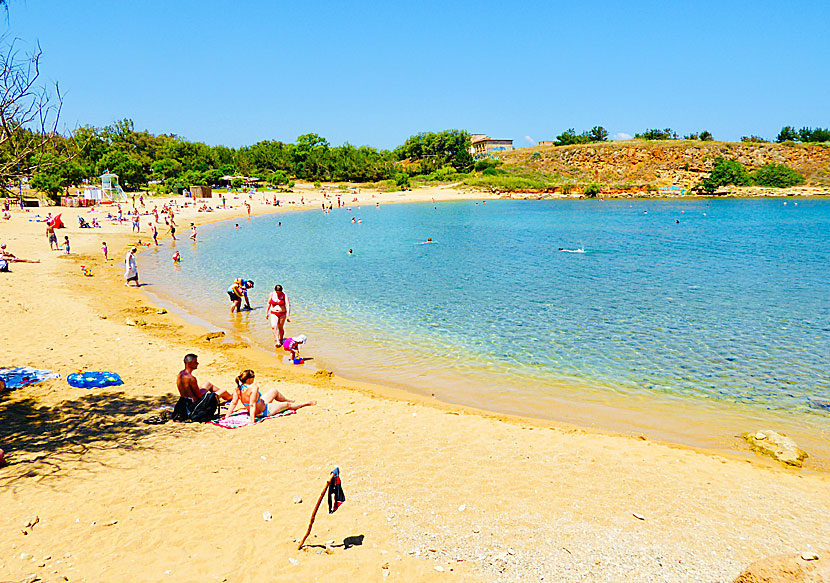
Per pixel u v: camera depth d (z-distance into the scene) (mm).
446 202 107500
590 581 6469
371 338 18344
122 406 11344
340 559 6625
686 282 29000
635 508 8227
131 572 6055
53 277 26531
